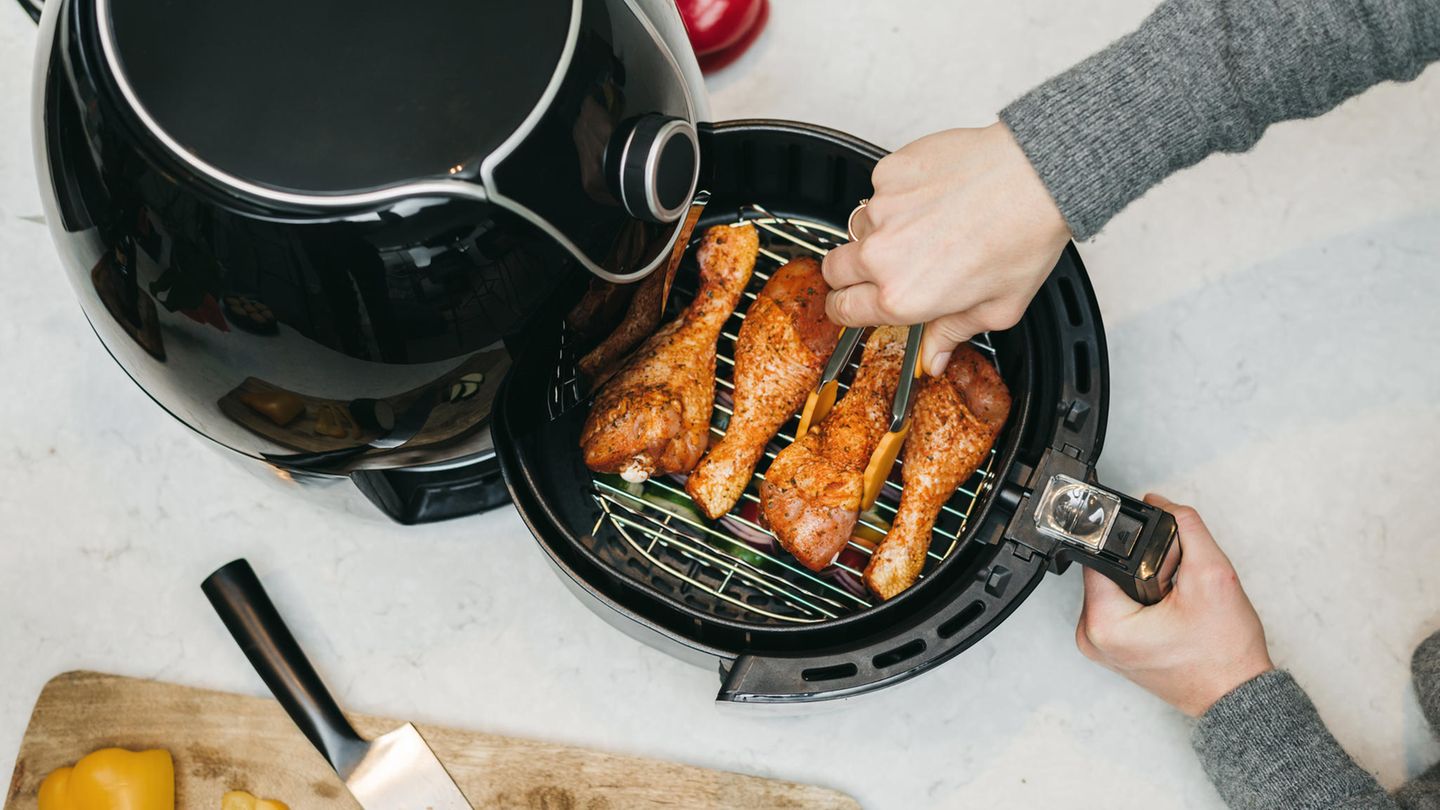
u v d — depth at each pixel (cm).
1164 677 84
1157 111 63
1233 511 97
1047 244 68
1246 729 80
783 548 87
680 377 84
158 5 59
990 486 80
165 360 68
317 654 97
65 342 104
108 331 71
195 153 56
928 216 68
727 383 91
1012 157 66
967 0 110
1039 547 73
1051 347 80
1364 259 101
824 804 91
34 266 106
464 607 98
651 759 93
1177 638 80
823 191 92
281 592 98
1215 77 62
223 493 101
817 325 85
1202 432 99
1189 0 63
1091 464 75
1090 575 82
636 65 64
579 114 60
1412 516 96
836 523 81
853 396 85
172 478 101
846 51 109
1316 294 101
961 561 77
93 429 103
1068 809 92
